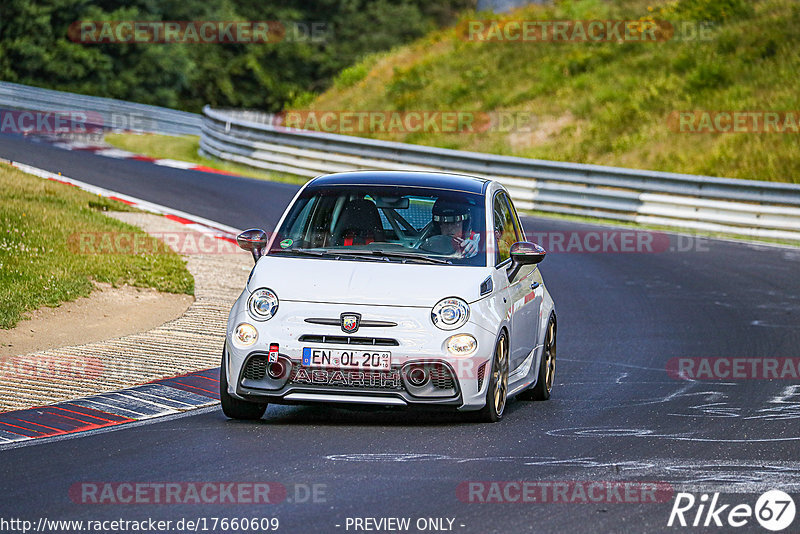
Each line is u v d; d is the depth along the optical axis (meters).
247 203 79.94
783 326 48.56
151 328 42.66
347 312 27.64
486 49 149.38
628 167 107.06
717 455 25.59
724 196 83.50
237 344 27.94
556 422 29.59
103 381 33.19
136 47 198.12
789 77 116.69
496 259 30.56
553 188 90.19
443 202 31.41
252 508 20.23
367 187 31.78
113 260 52.09
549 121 121.25
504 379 29.70
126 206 70.94
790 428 29.14
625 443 26.81
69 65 186.12
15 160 88.56
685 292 58.22
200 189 85.25
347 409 31.02
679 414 31.08
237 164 107.56
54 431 27.05
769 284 61.06
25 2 181.25
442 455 24.95
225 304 47.38
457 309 27.97
